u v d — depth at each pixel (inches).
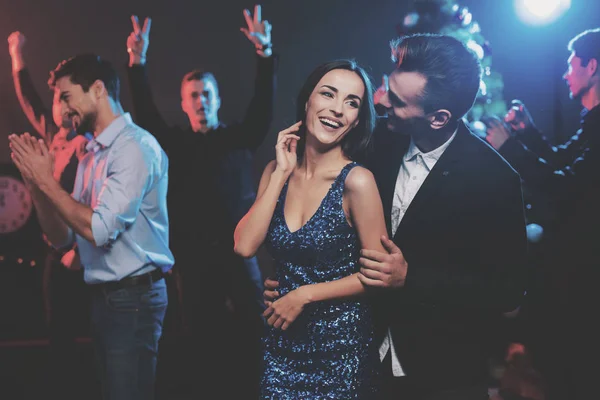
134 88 174.6
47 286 160.9
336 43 242.8
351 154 82.6
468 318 81.7
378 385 81.0
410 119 80.5
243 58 244.7
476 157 81.0
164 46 243.8
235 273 173.6
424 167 83.1
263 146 242.7
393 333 82.4
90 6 241.1
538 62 221.0
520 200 80.0
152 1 242.4
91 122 109.0
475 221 80.0
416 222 81.0
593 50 135.3
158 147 109.3
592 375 122.1
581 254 123.1
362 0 241.0
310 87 81.2
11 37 184.5
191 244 174.7
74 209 99.7
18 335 201.9
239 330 182.7
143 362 105.3
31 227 204.2
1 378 163.6
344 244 80.0
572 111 221.0
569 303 124.8
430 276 77.6
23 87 184.4
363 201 78.1
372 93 82.0
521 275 78.8
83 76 107.4
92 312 106.3
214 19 243.6
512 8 219.9
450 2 109.7
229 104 245.4
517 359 134.6
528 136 140.1
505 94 222.2
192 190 175.0
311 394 79.4
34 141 100.5
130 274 104.3
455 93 78.4
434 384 80.9
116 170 103.7
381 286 76.5
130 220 102.8
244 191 177.3
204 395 154.9
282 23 243.3
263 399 81.4
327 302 79.1
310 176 82.3
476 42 111.8
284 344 80.9
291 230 81.4
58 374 163.2
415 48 79.6
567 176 121.9
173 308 204.2
